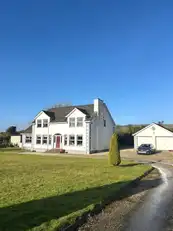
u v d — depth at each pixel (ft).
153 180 56.34
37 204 31.42
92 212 29.73
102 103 168.25
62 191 39.45
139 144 162.61
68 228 24.12
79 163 88.38
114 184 46.39
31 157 114.83
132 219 28.37
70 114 160.45
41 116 172.86
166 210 32.12
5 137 215.72
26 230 22.39
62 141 162.09
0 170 66.90
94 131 157.17
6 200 33.50
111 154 81.87
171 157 123.95
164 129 157.07
